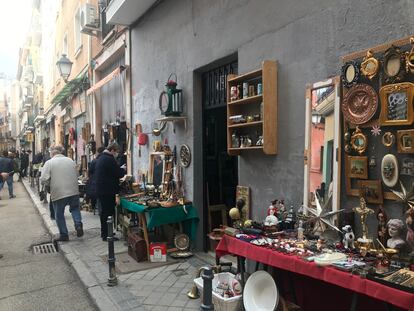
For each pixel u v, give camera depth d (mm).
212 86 5762
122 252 6043
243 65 4633
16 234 8148
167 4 6652
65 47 17000
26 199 14227
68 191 6930
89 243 6742
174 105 6316
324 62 3527
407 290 2229
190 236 5953
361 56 3102
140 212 5609
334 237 3260
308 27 3703
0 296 4707
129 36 8398
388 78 2877
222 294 3783
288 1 3938
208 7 5383
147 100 7621
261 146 4176
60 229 6918
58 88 19141
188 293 4340
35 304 4441
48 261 6070
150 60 7434
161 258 5500
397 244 2713
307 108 3646
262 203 4375
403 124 2787
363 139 3100
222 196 6152
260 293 3629
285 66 4000
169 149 6605
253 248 3365
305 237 3445
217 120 6051
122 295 4379
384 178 2941
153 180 7184
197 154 5949
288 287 3848
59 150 7160
